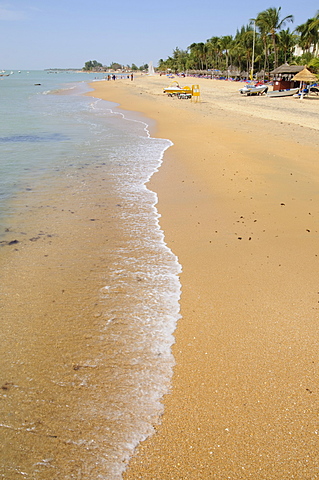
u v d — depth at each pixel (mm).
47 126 19922
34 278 5441
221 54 97125
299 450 2896
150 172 11219
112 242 6656
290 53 65688
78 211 8148
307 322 4402
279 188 9641
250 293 5016
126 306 4785
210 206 8430
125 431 3078
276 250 6293
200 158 12805
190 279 5418
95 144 15359
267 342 4086
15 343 4098
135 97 42062
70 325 4410
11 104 33375
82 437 3027
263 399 3363
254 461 2816
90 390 3486
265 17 56656
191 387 3512
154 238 6828
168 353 3957
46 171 11234
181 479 2699
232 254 6160
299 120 22031
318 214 7930
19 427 3107
